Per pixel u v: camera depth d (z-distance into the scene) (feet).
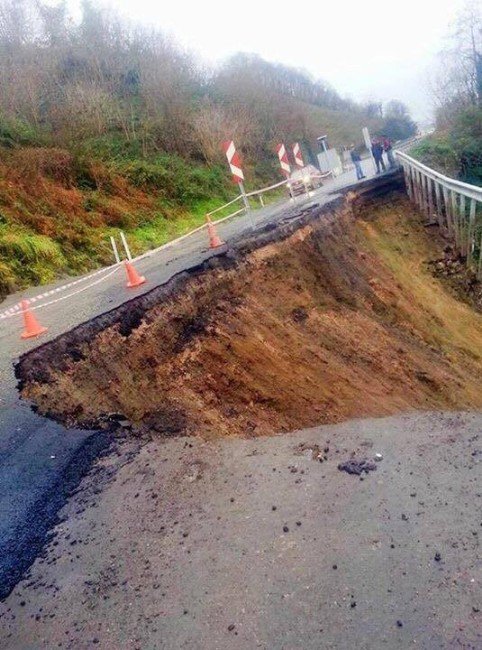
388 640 10.53
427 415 21.56
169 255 43.93
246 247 35.78
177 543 13.71
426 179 49.90
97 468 16.70
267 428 22.62
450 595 11.42
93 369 22.22
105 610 11.84
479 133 79.82
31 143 64.34
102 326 24.49
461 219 44.57
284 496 15.37
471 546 12.75
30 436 17.80
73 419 19.17
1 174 52.95
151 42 125.70
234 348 27.58
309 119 192.44
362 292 39.47
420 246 48.42
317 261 39.29
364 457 17.54
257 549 13.30
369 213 50.80
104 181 65.31
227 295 31.55
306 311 33.94
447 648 10.25
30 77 79.56
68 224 52.95
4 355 23.63
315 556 12.91
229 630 11.11
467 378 34.35
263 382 26.16
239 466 17.22
